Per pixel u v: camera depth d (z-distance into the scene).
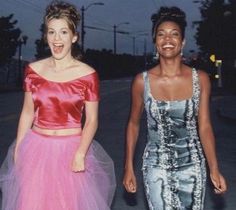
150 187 4.19
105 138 15.30
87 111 4.39
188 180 4.12
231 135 16.59
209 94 4.24
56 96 4.30
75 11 4.34
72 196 4.30
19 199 4.32
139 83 4.26
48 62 4.44
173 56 4.14
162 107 4.15
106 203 4.59
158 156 4.16
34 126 4.43
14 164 4.45
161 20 4.21
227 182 9.14
